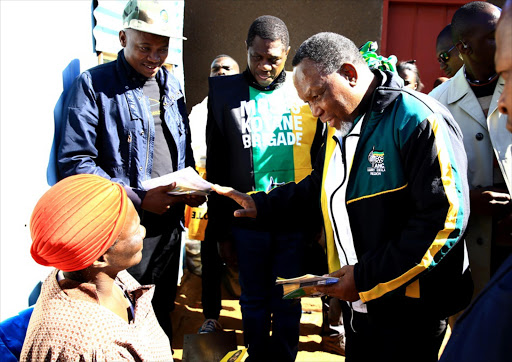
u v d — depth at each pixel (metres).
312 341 3.40
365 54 2.12
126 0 3.52
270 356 2.83
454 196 1.62
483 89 2.47
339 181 2.03
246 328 2.84
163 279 2.83
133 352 1.31
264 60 2.67
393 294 1.79
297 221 2.44
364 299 1.79
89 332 1.20
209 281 3.33
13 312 2.11
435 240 1.64
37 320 1.25
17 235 2.14
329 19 5.50
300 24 5.50
